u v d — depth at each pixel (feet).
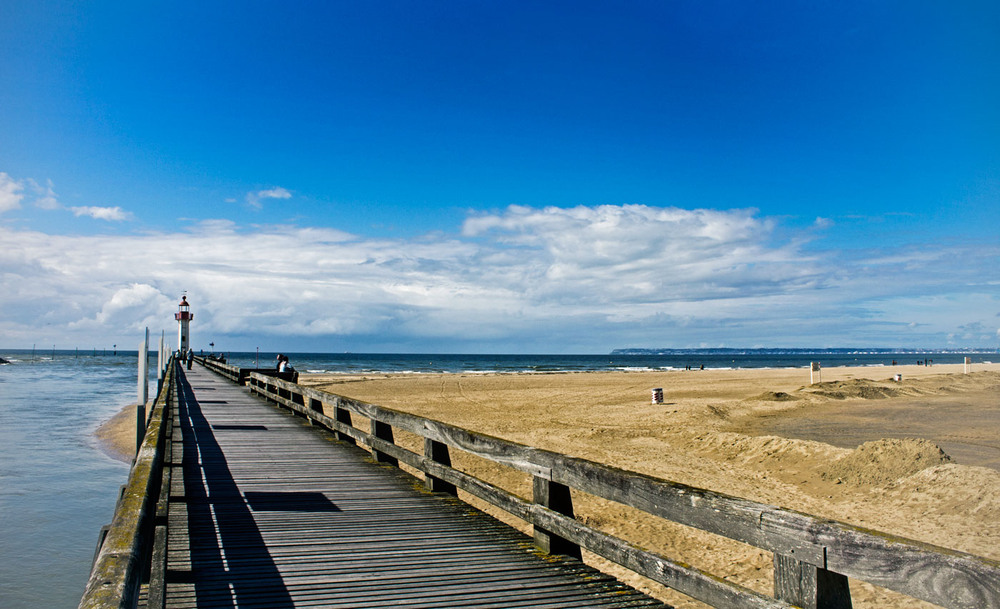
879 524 25.41
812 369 97.76
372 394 108.27
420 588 12.76
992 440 47.67
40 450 58.85
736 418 63.87
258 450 29.84
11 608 25.05
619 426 57.36
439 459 21.22
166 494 16.80
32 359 425.28
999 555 20.88
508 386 130.72
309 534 16.35
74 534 34.47
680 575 10.28
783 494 31.48
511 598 12.32
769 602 8.42
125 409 95.91
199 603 11.77
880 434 52.06
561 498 14.93
